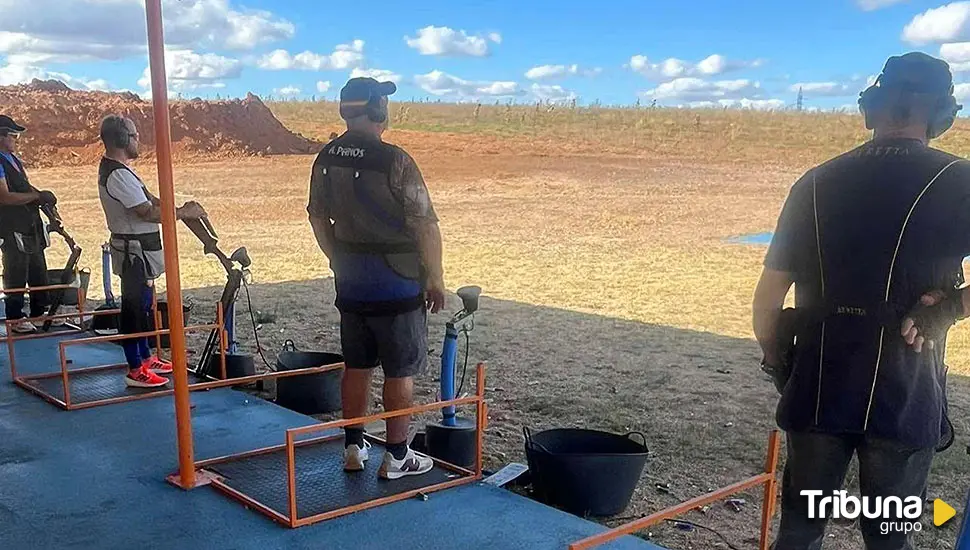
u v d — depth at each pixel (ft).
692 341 24.49
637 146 97.66
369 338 11.88
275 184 78.48
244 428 14.80
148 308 16.92
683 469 14.46
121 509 11.32
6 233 21.39
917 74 6.84
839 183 7.09
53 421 15.06
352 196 11.14
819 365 7.27
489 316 28.04
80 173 85.66
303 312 28.09
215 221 56.85
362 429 12.57
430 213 11.41
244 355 18.42
